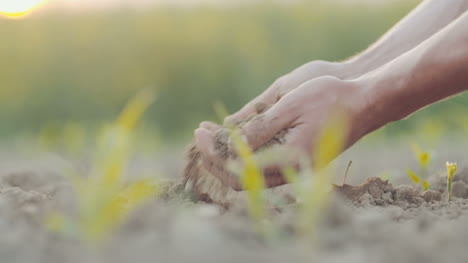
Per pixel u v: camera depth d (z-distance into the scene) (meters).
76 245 1.32
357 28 9.43
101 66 9.64
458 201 2.22
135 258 1.20
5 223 1.50
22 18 9.53
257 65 9.48
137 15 9.88
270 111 2.06
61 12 9.70
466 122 6.06
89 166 4.05
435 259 1.22
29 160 5.32
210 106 9.56
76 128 5.62
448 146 5.77
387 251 1.27
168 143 8.25
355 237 1.40
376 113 2.06
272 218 1.64
